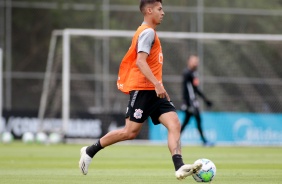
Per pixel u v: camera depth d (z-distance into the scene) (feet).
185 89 245.04
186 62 318.65
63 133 278.67
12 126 288.30
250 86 323.37
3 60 314.14
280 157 184.65
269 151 224.12
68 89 289.12
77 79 312.71
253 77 325.21
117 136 97.91
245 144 287.07
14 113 288.92
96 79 313.94
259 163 156.04
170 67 318.86
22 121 289.33
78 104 312.09
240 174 121.08
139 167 141.38
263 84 324.39
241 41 325.83
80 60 313.73
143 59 92.38
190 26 323.78
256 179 110.22
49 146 246.88
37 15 324.19
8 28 313.53
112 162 159.02
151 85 94.48
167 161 163.53
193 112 245.24
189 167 88.33
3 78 309.42
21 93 312.50
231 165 148.15
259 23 332.39
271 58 327.88
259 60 326.65
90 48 314.35
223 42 324.19
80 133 281.74
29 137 265.75
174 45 319.06
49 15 325.62
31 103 313.12
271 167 141.59
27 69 318.04
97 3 327.67
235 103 319.88
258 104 322.14
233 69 323.16
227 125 287.07
